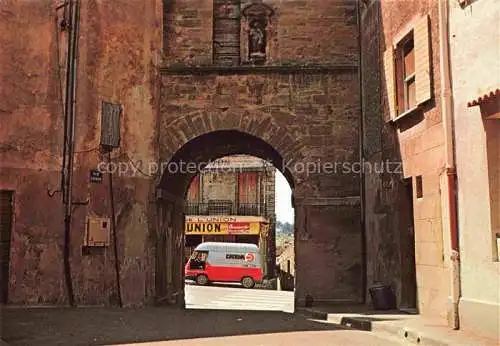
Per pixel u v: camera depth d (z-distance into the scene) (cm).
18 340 834
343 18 1681
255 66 1659
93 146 1397
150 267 1523
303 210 1631
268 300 2478
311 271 1611
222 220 4034
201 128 1642
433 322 1038
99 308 1326
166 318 1191
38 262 1297
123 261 1445
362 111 1605
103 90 1431
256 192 4078
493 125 883
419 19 1170
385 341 924
